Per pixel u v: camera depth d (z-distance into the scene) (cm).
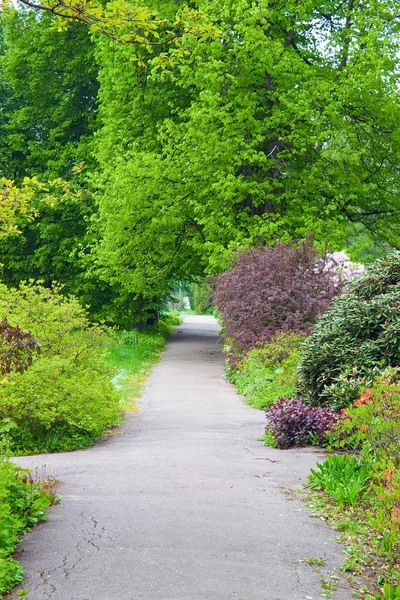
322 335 1187
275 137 2477
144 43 666
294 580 514
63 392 1147
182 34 688
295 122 2397
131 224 2645
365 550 590
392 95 2409
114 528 625
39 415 1106
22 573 514
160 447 1055
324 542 606
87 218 2936
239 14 2253
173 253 2766
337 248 2348
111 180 2641
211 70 2319
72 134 3347
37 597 474
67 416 1141
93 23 640
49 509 694
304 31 2672
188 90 2667
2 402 1095
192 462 928
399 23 2522
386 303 1169
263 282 2002
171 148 2512
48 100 3350
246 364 1869
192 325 5084
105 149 2764
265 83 2423
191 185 2495
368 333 1164
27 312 1274
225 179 2303
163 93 2692
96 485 800
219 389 1836
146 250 2783
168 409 1488
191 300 9812
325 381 1148
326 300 1970
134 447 1075
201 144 2353
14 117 3372
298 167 2503
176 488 778
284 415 1060
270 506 712
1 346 647
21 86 3388
